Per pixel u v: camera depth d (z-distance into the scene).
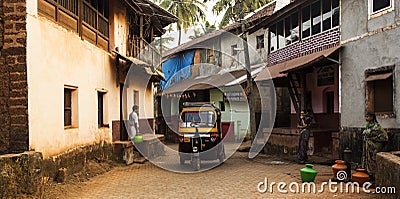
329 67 14.90
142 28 16.16
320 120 15.52
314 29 14.34
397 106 9.62
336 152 12.79
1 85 7.45
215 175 10.55
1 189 6.05
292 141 14.55
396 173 6.40
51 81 8.45
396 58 9.73
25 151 7.28
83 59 10.55
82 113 10.44
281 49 17.00
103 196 7.80
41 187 6.99
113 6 13.50
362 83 11.07
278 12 15.77
